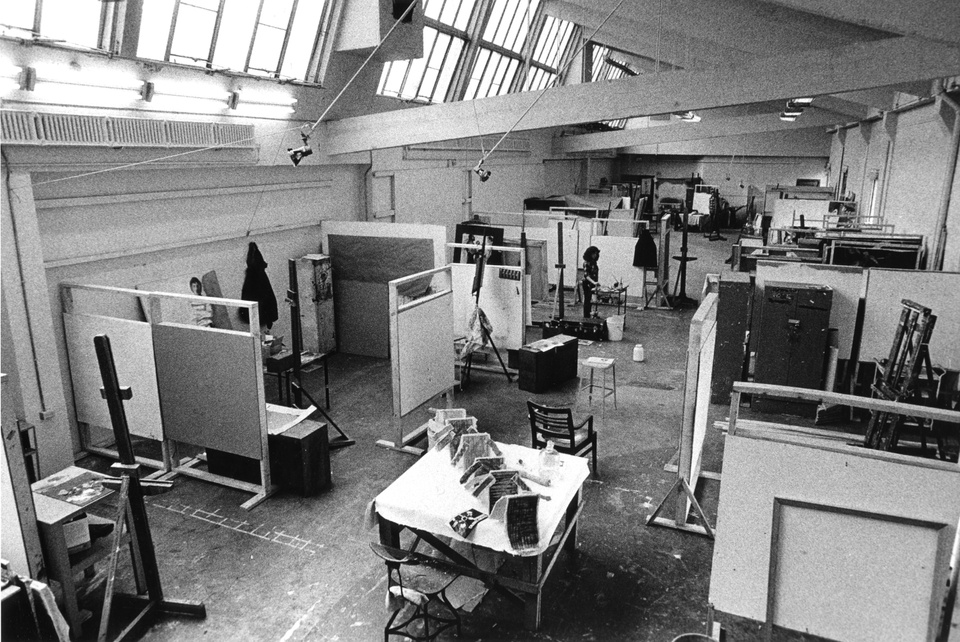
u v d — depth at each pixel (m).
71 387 7.72
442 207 16.78
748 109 21.75
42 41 6.60
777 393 3.73
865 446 6.68
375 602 5.01
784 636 4.48
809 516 3.68
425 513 4.62
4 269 6.63
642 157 36.38
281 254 11.24
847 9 6.49
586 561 5.51
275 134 10.23
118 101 7.66
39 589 3.99
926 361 7.06
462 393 9.80
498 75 18.41
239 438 6.70
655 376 10.46
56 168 7.16
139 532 4.73
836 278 8.74
